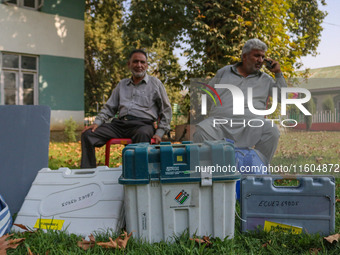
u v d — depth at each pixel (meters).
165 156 1.83
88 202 2.16
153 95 3.46
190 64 8.81
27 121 2.59
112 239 1.91
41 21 9.59
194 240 1.80
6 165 2.55
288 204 2.05
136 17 9.34
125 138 3.37
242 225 2.08
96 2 13.18
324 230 2.02
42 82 9.74
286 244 1.88
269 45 7.12
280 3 7.66
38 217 2.17
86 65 19.66
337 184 3.28
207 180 1.81
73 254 1.73
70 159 5.23
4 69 9.22
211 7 8.25
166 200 1.85
